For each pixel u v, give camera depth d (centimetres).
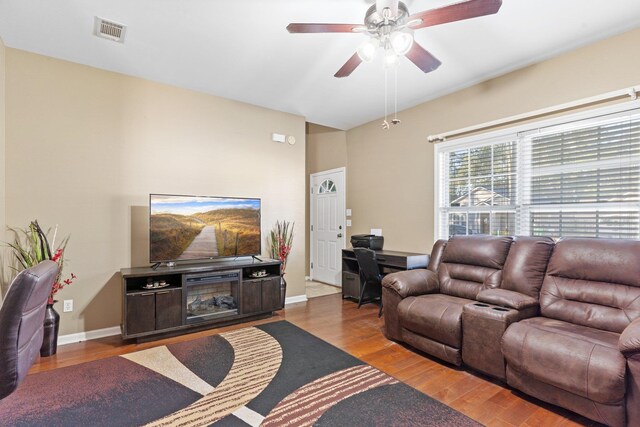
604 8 231
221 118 401
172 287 319
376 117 482
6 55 281
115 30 258
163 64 316
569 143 296
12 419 186
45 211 297
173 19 243
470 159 373
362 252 392
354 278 461
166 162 362
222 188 401
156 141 356
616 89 266
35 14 235
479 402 206
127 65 318
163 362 261
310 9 231
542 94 309
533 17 242
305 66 320
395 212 459
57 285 282
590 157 283
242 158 418
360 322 364
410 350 287
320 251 600
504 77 338
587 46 281
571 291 235
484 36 268
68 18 241
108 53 295
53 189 301
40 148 296
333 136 573
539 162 316
